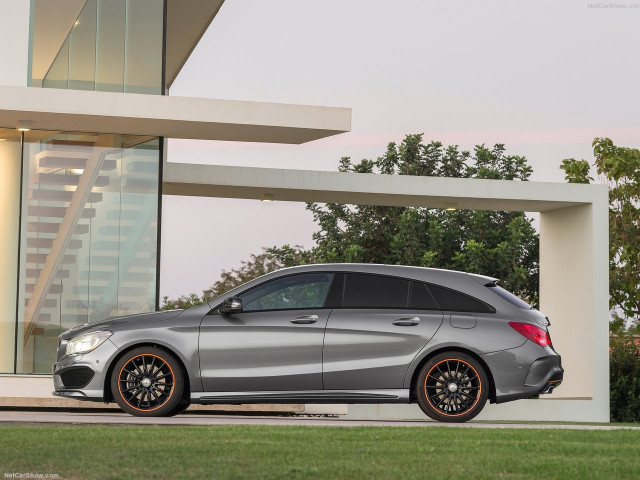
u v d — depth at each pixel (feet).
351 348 37.22
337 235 112.98
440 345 37.19
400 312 37.65
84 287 57.11
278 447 24.57
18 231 56.80
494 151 118.83
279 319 37.52
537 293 109.60
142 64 59.52
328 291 38.04
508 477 20.45
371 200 76.07
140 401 37.63
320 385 37.19
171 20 80.74
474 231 111.55
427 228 112.37
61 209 57.31
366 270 38.29
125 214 57.88
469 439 27.45
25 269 56.70
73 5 59.11
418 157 118.42
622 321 92.63
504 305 38.04
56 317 56.65
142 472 20.63
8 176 57.00
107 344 37.60
